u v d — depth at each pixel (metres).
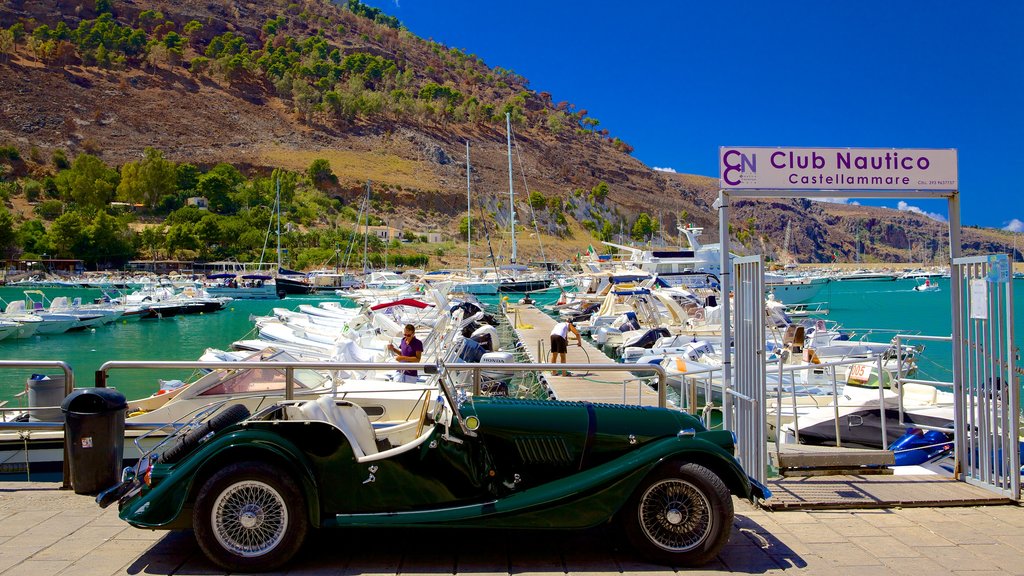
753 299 6.84
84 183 153.75
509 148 78.00
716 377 16.83
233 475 4.98
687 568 5.18
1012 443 6.62
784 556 5.38
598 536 5.80
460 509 5.21
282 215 151.12
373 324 26.66
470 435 5.33
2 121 189.12
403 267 133.25
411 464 5.30
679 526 5.22
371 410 8.41
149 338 37.59
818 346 21.75
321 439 5.23
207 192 165.50
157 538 5.59
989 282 6.86
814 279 60.50
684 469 5.20
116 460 6.68
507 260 157.00
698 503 5.21
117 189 163.12
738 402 7.13
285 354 15.12
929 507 6.53
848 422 10.24
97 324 43.12
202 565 5.11
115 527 5.80
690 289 41.69
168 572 4.99
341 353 17.83
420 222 189.50
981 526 6.04
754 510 6.46
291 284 76.81
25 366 6.81
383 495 5.26
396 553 5.39
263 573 5.00
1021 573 5.06
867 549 5.52
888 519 6.22
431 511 5.22
